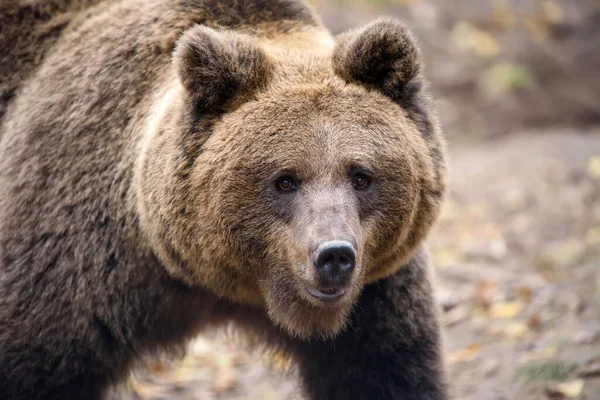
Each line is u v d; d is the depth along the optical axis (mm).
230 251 8914
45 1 11273
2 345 9547
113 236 9641
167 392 14484
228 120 8891
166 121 9211
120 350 9898
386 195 8805
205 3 10180
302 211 8570
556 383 12250
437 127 9531
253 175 8703
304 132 8672
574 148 22906
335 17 28453
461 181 21938
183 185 8914
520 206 20031
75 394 9812
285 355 10719
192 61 8781
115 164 9750
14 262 9711
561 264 16906
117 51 10219
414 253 9516
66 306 9570
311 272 8344
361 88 9000
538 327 14430
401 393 9992
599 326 13719
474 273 16938
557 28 31250
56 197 9758
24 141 10195
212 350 15961
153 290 9734
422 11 30656
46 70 10680
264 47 9570
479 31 30594
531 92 27625
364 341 9875
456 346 14484
